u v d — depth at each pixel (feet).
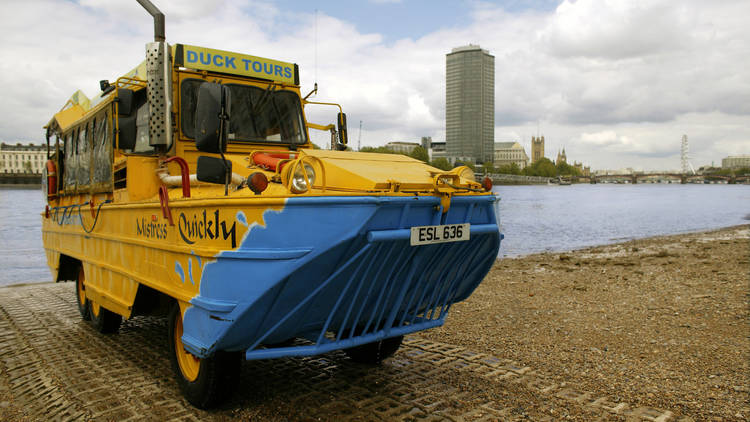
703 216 124.36
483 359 17.33
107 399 13.61
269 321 10.52
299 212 9.64
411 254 11.05
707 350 18.37
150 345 19.02
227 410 12.77
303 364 16.49
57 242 24.26
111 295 16.96
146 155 15.35
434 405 13.20
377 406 13.10
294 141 17.98
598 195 298.15
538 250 60.90
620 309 25.48
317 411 12.75
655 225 99.09
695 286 31.22
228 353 12.02
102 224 17.93
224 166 11.04
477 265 13.43
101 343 19.30
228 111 10.98
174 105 15.55
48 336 20.51
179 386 13.53
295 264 9.57
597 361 17.25
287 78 18.13
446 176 11.44
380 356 16.15
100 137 18.06
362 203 9.57
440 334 20.84
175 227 12.55
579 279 35.68
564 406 13.33
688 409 13.24
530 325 22.41
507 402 13.51
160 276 13.37
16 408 13.62
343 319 11.39
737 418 12.67
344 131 19.57
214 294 10.85
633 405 13.48
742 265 40.24
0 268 45.24
